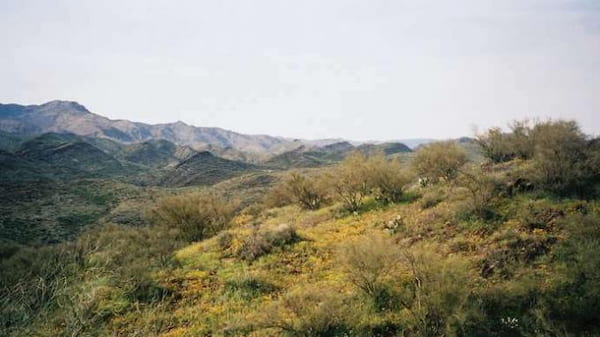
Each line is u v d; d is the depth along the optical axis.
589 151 15.05
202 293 12.30
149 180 158.12
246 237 17.02
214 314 10.84
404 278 10.40
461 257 10.95
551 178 14.18
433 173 21.44
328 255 14.34
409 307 9.05
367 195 22.08
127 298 11.09
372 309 9.48
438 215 14.84
